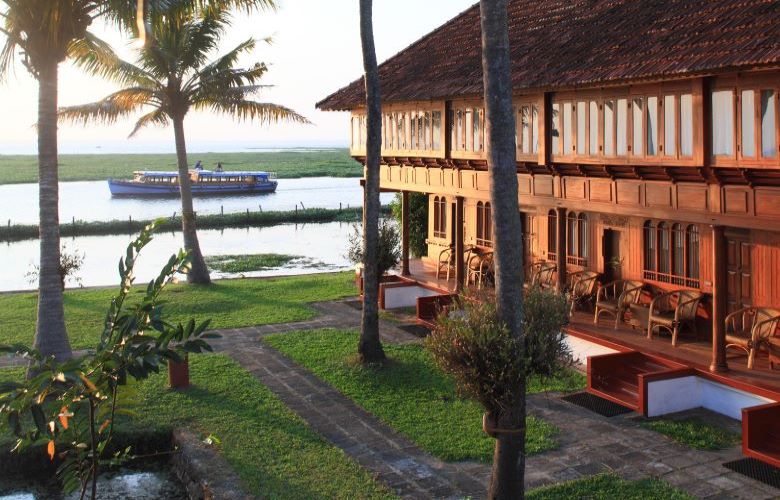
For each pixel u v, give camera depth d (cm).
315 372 1559
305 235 4581
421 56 2286
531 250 2017
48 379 534
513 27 1981
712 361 1308
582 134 1498
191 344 589
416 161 2114
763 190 1182
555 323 930
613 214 1623
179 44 2497
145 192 7112
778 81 1109
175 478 1145
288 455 1134
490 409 897
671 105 1295
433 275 2303
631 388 1366
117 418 1279
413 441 1195
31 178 9894
